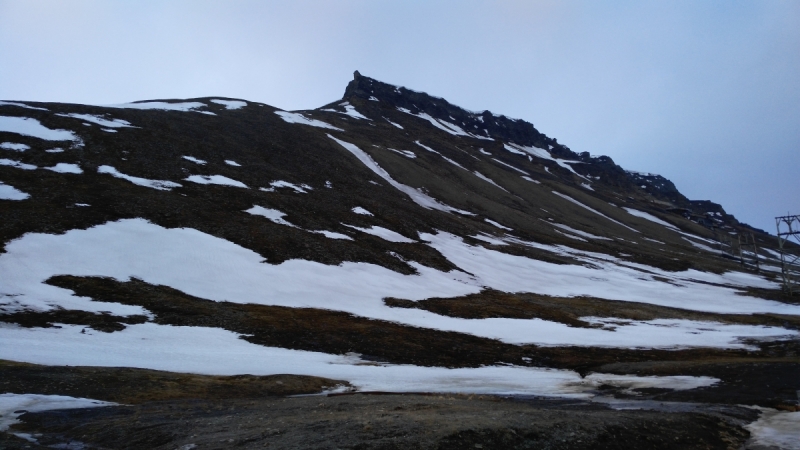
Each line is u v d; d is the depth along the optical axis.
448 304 43.44
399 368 26.41
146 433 12.64
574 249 79.69
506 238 76.31
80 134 57.78
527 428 12.95
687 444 13.73
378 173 88.88
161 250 38.69
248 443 11.45
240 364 23.55
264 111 104.38
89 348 22.88
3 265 30.69
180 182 54.44
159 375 19.61
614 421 14.39
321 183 71.81
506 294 50.66
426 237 63.94
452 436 11.80
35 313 26.33
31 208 38.94
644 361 31.20
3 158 46.78
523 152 182.00
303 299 37.72
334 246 49.97
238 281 37.81
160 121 73.31
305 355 27.28
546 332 38.22
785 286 67.06
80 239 36.62
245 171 65.06
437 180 97.25
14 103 63.56
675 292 61.53
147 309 30.11
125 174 51.72
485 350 32.00
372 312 37.94
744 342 37.78
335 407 15.52
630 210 143.00
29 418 13.59
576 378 25.86
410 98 193.88
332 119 133.00
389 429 12.23
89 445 11.87
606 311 48.28
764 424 16.39
